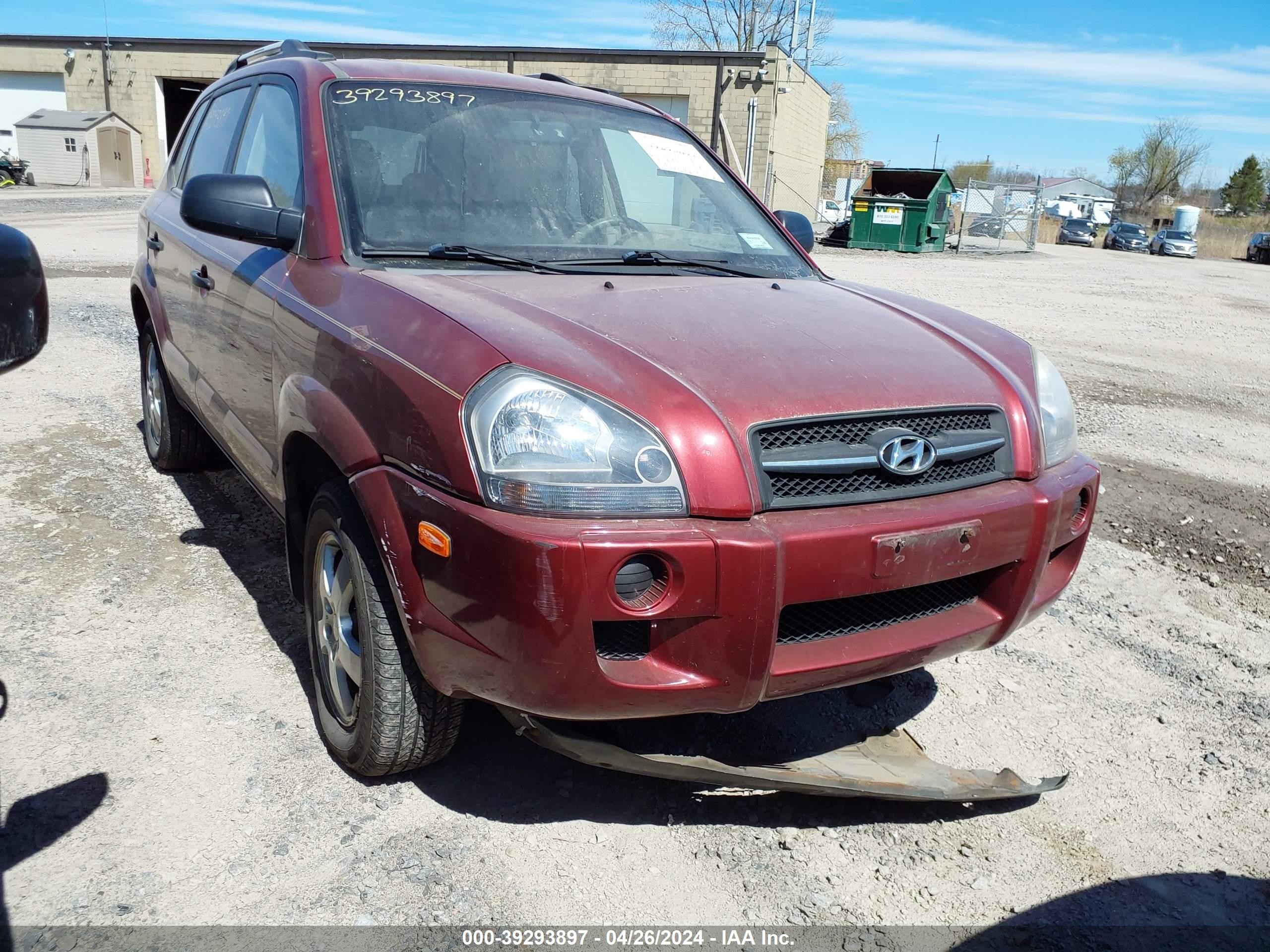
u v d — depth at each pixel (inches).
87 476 189.6
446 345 85.7
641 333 93.2
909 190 1125.1
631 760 90.4
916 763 108.2
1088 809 107.3
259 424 122.7
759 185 1140.5
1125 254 1493.6
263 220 113.1
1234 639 150.0
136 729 109.3
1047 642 146.3
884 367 96.4
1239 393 345.4
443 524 81.6
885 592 89.3
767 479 83.8
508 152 127.3
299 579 117.5
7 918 82.0
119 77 1279.5
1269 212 3516.2
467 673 83.8
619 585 78.7
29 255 73.7
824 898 91.3
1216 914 92.0
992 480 97.6
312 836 94.4
